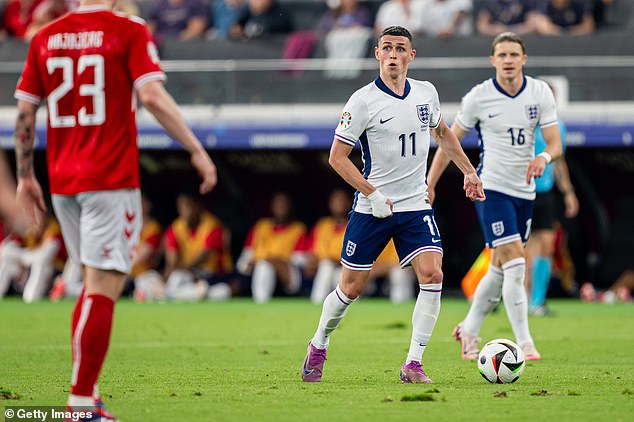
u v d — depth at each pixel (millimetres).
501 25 70750
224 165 70375
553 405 21844
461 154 27094
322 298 64062
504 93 32281
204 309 57375
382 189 26000
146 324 47094
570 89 62812
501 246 32094
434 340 38688
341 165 25562
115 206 19484
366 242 25812
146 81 19422
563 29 70188
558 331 42781
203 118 66438
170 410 21094
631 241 66062
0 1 81188
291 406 21688
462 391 24219
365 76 65688
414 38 68812
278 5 73312
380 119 25766
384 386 25203
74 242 20375
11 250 67312
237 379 26812
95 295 19375
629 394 23609
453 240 68375
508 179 32312
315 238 65062
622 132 62219
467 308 57250
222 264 66875
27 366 30297
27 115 20391
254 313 54062
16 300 65562
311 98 66000
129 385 25547
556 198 64500
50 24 20250
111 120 19594
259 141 66000
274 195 71250
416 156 26000
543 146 36938
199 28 75188
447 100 63906
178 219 71062
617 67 62469
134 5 77000
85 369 19062
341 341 38312
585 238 67000
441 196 68188
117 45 19641
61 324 46844
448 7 70688
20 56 71438
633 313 53094
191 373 28266
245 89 66438
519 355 25859
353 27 70750
